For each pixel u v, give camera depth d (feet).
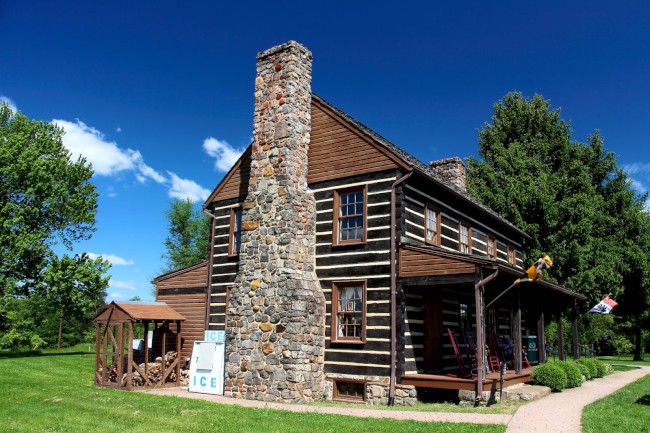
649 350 152.25
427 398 43.47
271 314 46.37
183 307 62.03
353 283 47.26
